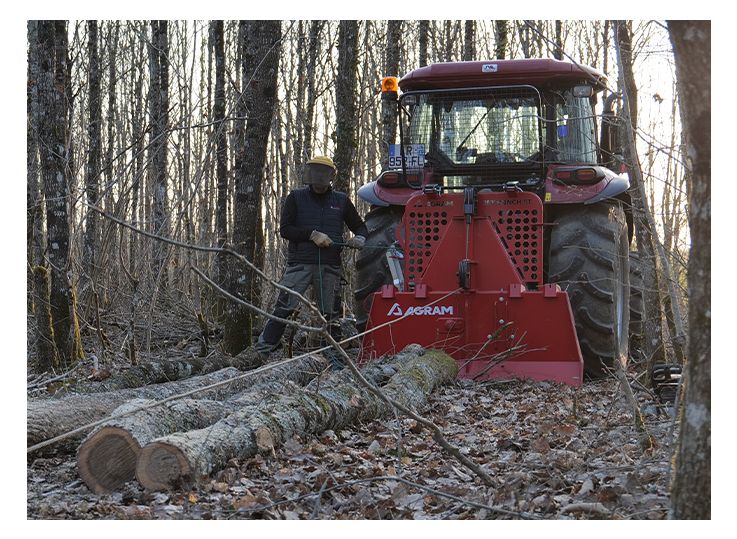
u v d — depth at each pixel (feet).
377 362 23.54
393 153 28.48
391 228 28.22
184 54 59.31
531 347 24.91
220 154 44.19
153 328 35.17
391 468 15.21
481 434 18.47
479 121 27.81
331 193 26.50
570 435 17.78
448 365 24.31
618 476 14.43
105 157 47.73
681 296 23.61
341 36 35.53
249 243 29.78
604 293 25.58
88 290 32.32
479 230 26.00
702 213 9.95
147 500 13.69
